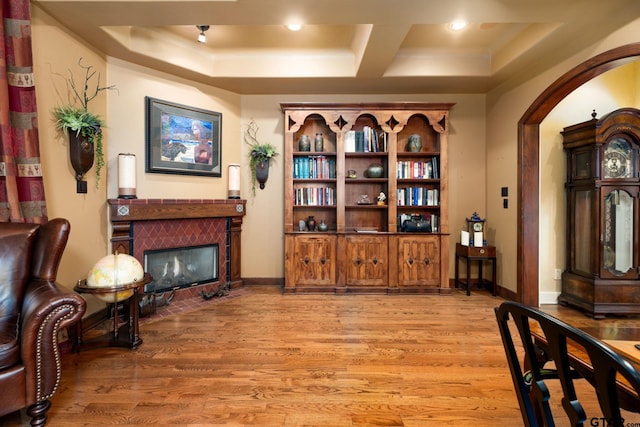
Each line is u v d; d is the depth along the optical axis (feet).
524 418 3.31
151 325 9.77
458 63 12.28
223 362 7.55
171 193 12.15
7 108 7.07
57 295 5.49
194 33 10.96
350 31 10.80
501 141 13.07
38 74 8.11
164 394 6.30
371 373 7.12
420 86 13.41
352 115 13.37
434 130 13.88
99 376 6.93
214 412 5.79
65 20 8.58
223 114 13.67
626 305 10.53
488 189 14.02
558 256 12.17
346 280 13.35
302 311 11.07
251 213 14.47
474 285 14.40
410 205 13.64
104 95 10.38
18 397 5.09
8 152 7.08
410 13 8.12
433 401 6.15
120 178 10.43
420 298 12.65
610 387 2.20
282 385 6.64
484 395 6.34
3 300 6.00
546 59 10.59
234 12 8.13
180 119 12.26
